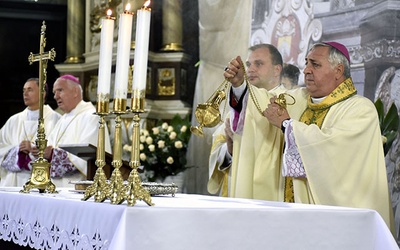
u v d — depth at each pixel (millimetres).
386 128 5270
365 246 2906
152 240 2502
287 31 6441
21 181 6859
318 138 4059
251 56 5996
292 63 6316
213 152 5422
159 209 2527
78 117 6961
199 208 2602
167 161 7324
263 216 2715
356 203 4078
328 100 4379
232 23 7348
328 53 4387
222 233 2631
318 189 4062
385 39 5504
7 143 7504
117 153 2898
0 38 10383
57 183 6469
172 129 7551
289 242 2762
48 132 7402
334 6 5953
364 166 4121
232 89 4473
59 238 2936
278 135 4473
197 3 8523
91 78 9258
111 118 8422
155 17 8805
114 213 2553
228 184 5227
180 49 8586
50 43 10414
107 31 3006
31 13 10414
